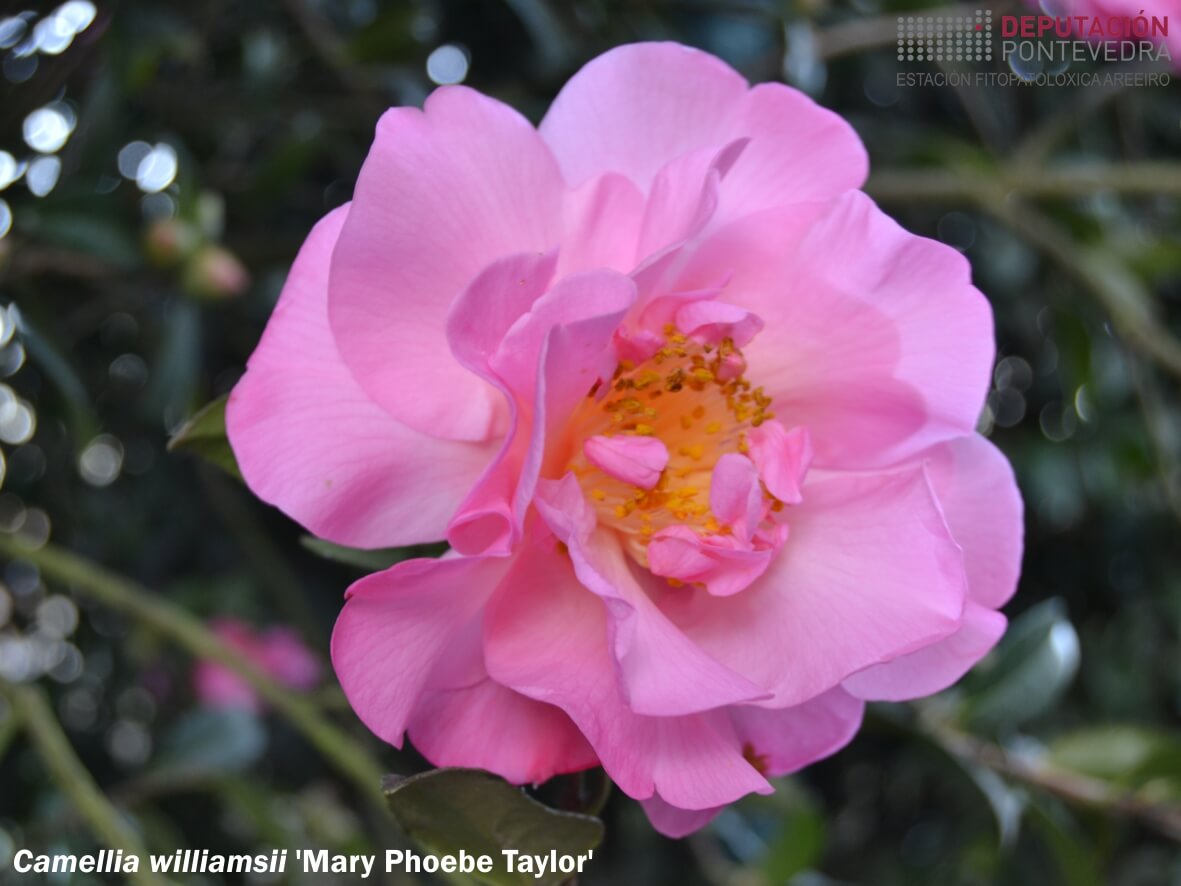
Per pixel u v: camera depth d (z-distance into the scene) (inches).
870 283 16.1
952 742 19.7
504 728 15.6
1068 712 28.7
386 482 15.4
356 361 15.2
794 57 21.8
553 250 15.1
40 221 20.0
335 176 25.8
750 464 16.0
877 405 16.3
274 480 15.1
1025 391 29.0
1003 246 27.1
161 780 20.5
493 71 24.8
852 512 16.3
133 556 26.2
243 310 24.9
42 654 24.1
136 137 21.8
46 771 21.8
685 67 16.1
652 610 16.0
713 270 16.3
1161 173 23.5
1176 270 24.8
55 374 19.6
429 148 15.3
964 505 16.5
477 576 15.5
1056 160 27.8
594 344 15.3
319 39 21.9
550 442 16.0
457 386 15.4
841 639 15.9
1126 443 27.5
